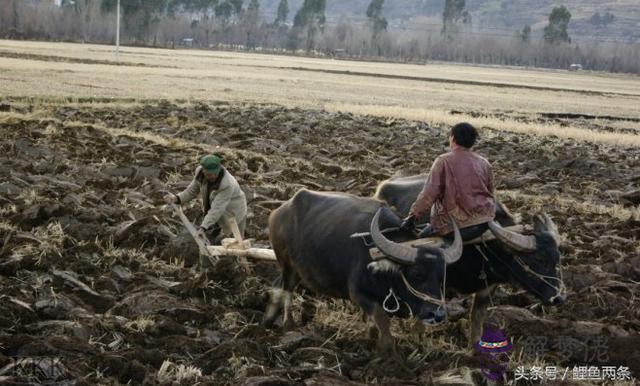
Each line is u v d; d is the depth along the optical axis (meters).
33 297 15.98
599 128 62.12
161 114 50.12
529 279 14.16
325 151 37.47
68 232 20.17
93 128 39.19
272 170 31.64
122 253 19.00
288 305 15.91
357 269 13.93
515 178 34.19
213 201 17.97
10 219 20.80
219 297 17.14
